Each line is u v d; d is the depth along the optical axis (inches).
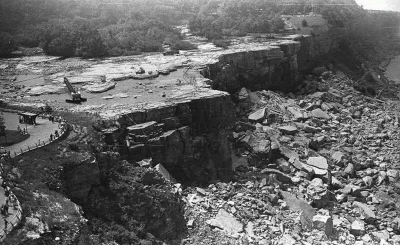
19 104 2851.9
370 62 6875.0
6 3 5782.5
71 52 4729.3
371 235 2477.9
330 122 4072.3
